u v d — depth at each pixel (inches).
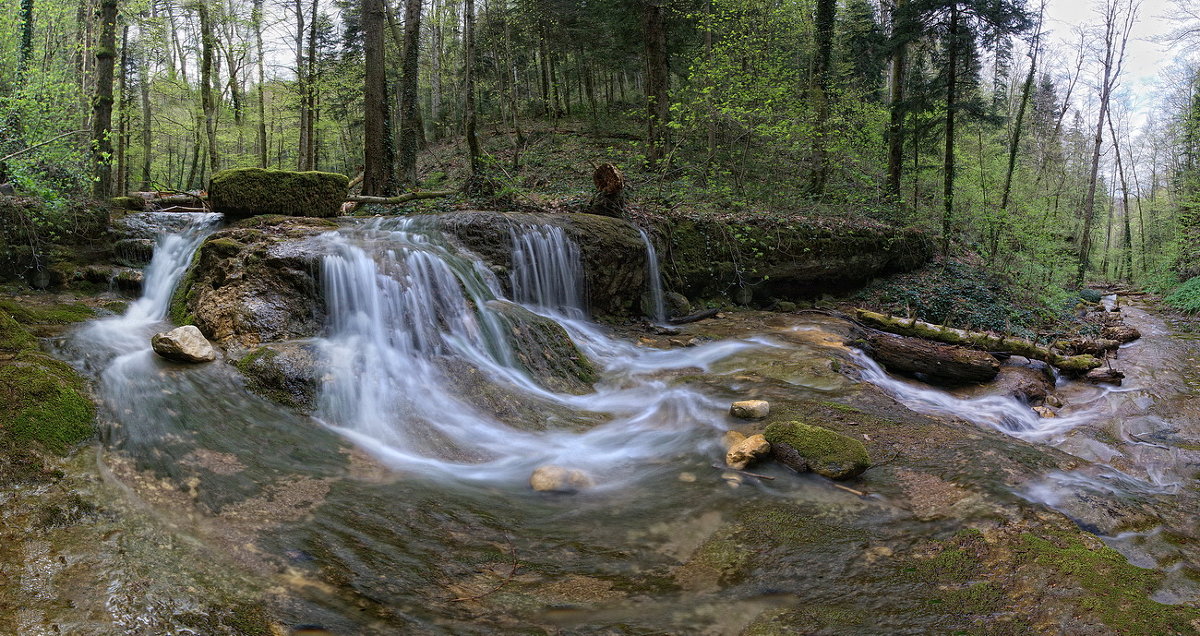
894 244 542.3
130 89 837.2
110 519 113.9
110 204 325.7
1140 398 292.5
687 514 139.8
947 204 597.9
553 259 332.2
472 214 330.3
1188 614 100.6
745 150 605.9
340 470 149.8
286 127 1111.6
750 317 405.1
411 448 170.1
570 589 109.4
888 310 475.2
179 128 1019.3
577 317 341.4
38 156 291.9
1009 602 104.1
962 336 366.9
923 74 723.4
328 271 226.5
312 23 876.6
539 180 599.8
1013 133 796.6
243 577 103.4
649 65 588.1
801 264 470.9
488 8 1151.0
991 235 569.0
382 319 226.7
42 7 488.7
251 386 177.3
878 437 187.6
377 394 187.9
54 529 108.3
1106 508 142.4
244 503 127.3
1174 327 515.5
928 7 576.1
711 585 111.9
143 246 294.2
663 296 404.2
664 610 103.9
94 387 157.8
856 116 672.4
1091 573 110.4
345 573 108.5
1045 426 254.1
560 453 177.8
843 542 126.7
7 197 267.3
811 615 102.7
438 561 116.2
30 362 153.3
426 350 223.8
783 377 259.9
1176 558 124.6
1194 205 704.4
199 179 1256.2
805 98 669.9
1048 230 564.7
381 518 129.8
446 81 1370.6
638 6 729.6
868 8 930.7
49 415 135.9
